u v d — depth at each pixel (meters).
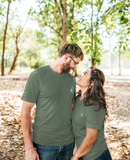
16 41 27.28
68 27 12.40
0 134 3.87
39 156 1.84
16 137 3.84
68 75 1.98
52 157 1.84
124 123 5.49
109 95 10.56
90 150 1.84
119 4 1.87
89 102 1.76
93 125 1.70
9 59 40.38
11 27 26.25
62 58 1.84
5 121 4.62
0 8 21.88
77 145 1.97
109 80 21.84
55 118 1.80
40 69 1.83
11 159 3.06
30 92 1.74
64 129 1.87
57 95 1.79
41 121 1.82
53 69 1.86
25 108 1.74
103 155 1.85
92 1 10.46
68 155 1.95
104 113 1.79
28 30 27.09
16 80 16.70
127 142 4.03
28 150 1.71
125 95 10.80
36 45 26.92
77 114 1.88
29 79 1.78
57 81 1.81
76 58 1.86
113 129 4.90
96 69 1.94
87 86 1.94
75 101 2.08
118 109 7.39
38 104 1.83
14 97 7.64
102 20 2.49
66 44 1.91
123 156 3.42
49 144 1.81
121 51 29.67
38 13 16.95
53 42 22.92
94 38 2.51
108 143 4.00
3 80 15.78
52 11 15.91
